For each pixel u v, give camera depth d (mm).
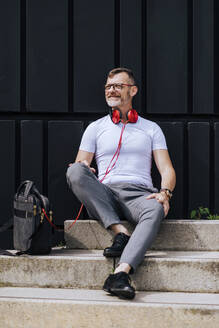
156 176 3404
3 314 2217
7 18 3387
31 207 2559
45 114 3449
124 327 2131
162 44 3422
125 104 3059
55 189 3377
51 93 3398
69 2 3439
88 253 2670
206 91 3414
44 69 3400
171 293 2373
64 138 3393
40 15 3400
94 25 3422
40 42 3402
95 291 2410
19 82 3387
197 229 2719
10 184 3354
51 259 2494
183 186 3418
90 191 2641
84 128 3434
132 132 2996
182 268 2406
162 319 2111
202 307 2094
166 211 2596
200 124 3400
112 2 3418
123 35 3416
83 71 3418
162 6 3426
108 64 3424
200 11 3424
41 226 2602
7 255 2582
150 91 3410
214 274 2389
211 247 2715
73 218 3371
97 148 3041
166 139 3406
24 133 3375
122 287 2164
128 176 2895
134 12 3418
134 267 2312
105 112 3422
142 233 2406
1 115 3432
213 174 3426
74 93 3412
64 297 2270
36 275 2504
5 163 3359
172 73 3416
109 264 2453
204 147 3396
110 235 2779
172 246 2734
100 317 2148
